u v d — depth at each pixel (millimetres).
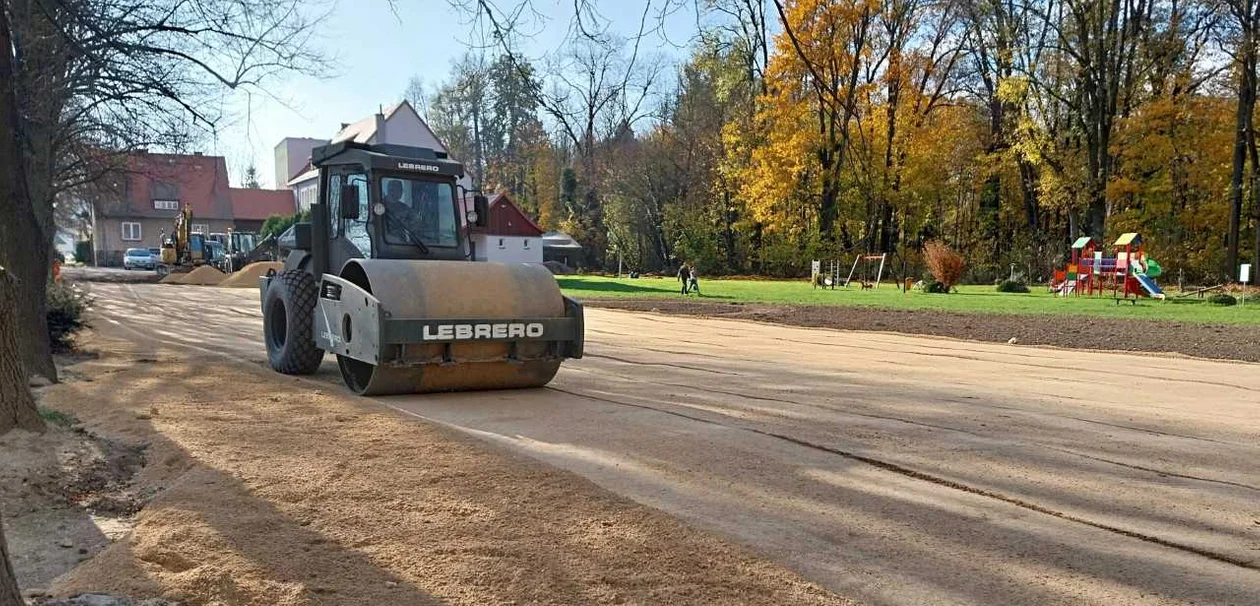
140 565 3580
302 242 10148
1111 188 35719
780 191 44531
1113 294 28203
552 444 6160
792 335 15859
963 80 44000
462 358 8117
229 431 6129
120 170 14852
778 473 5430
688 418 7223
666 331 16766
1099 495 5043
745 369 10750
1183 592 3639
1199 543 4246
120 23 9609
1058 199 37969
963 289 34594
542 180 65625
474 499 4559
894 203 42625
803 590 3549
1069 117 38188
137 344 12898
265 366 10531
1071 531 4402
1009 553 4074
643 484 5137
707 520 4488
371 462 5270
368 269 8055
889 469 5586
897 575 3777
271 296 10172
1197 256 36688
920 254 44875
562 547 3902
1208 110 35625
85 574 3537
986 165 44562
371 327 7770
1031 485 5238
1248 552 4121
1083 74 36094
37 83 9977
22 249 8336
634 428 6762
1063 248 40781
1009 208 47344
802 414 7488
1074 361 11820
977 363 11539
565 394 8523
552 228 66375
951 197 47188
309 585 3406
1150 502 4914
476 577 3539
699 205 57219
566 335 8484
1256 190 33750
